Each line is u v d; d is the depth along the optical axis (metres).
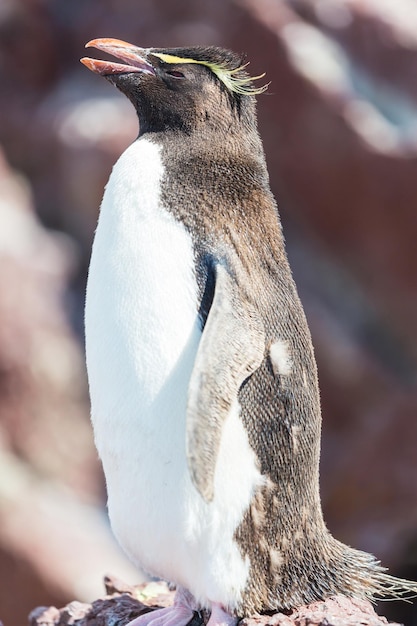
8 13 22.02
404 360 20.03
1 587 17.00
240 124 6.87
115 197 6.45
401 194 19.27
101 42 7.07
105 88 21.62
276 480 6.32
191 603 6.83
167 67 6.88
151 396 6.14
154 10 20.88
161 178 6.44
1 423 19.20
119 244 6.30
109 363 6.25
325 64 19.92
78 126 20.62
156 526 6.28
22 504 17.83
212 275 6.18
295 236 20.62
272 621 6.30
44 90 22.27
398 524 17.72
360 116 19.45
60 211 21.38
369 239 19.83
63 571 16.75
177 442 6.12
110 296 6.27
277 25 19.98
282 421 6.31
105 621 7.46
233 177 6.57
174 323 6.13
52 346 19.78
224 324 5.90
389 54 20.27
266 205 6.64
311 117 19.66
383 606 17.39
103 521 18.62
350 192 19.66
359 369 19.42
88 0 22.08
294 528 6.49
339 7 20.59
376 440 18.64
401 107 20.03
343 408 19.50
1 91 22.16
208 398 5.66
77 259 21.08
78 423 19.67
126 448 6.25
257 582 6.42
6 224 20.58
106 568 16.98
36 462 19.16
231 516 6.21
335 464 18.94
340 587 6.80
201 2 20.44
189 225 6.27
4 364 19.20
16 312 19.61
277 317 6.36
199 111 6.79
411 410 18.73
